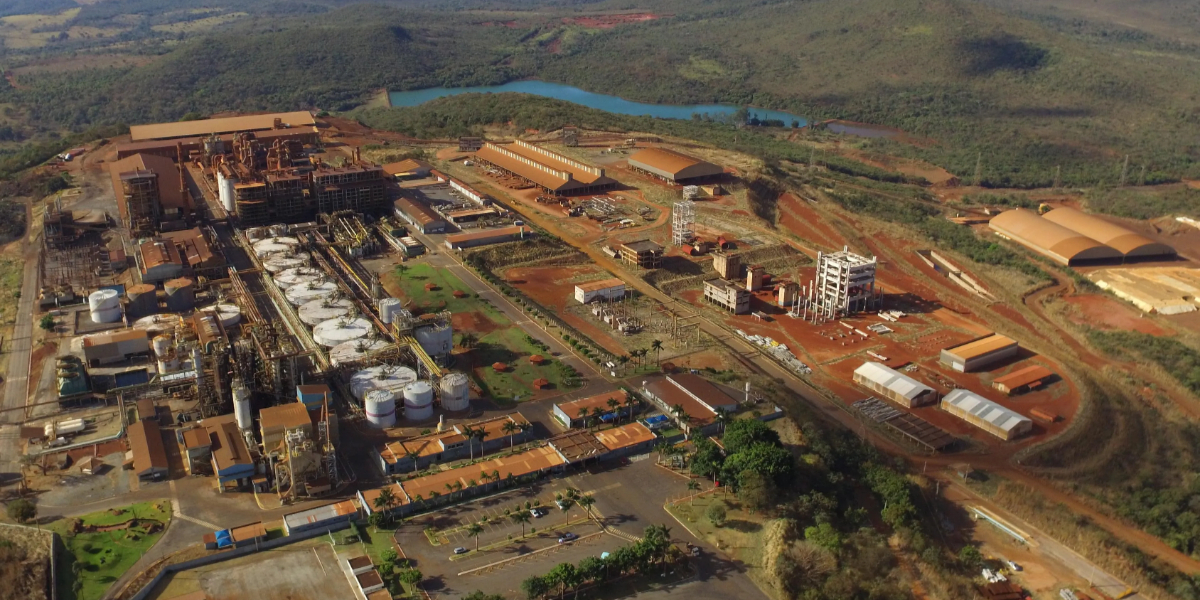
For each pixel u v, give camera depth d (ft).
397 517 566.77
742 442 629.51
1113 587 567.59
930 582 555.69
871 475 646.33
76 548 525.34
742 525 570.05
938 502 643.04
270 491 588.50
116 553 522.06
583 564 506.89
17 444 632.79
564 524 565.53
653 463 636.48
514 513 563.48
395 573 517.14
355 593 499.51
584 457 625.00
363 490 589.32
